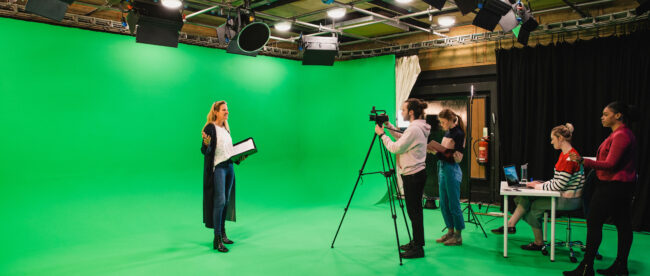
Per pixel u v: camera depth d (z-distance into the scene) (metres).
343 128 7.27
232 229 5.15
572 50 5.51
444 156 4.28
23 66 4.65
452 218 4.46
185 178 5.96
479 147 6.37
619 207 3.31
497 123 6.42
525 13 4.35
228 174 4.45
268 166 6.88
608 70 5.24
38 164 4.73
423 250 4.05
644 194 4.96
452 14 5.89
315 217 5.77
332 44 5.87
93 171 5.12
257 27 4.37
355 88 7.21
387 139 3.94
